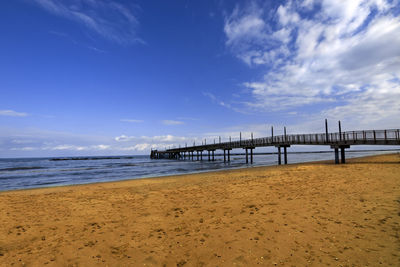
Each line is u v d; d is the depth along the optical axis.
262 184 10.68
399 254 3.46
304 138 25.30
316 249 3.87
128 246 4.58
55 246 4.73
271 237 4.48
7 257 4.26
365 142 18.34
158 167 38.38
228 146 45.97
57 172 32.12
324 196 7.34
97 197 10.09
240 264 3.59
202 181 14.53
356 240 4.05
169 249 4.33
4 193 12.66
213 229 5.18
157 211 7.15
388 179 9.50
